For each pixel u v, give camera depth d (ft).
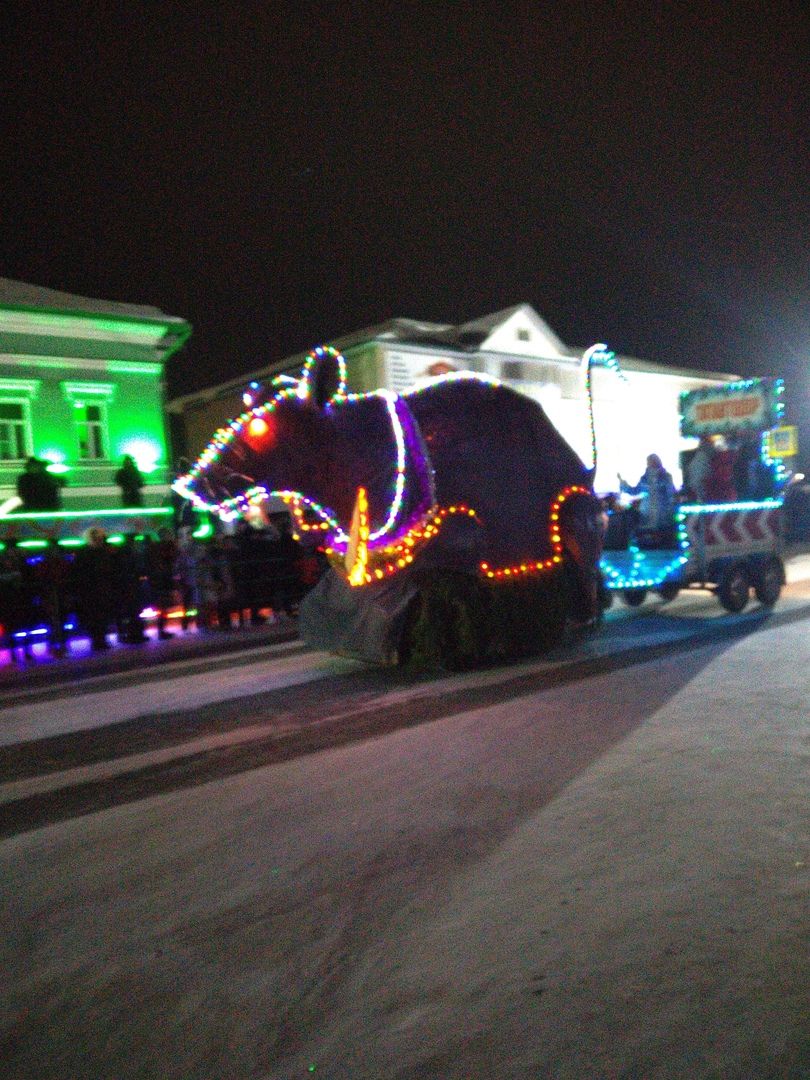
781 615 39.24
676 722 21.85
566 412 91.86
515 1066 9.14
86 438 73.10
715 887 12.81
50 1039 10.20
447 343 84.79
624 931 11.70
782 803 15.97
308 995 10.75
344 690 28.68
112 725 26.21
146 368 75.82
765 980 10.36
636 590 44.86
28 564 44.42
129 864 15.29
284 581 50.08
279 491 29.37
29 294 71.87
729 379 117.19
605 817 15.78
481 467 30.78
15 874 15.23
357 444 29.48
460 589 29.73
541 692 26.25
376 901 13.12
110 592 44.29
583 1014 9.93
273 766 20.52
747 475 43.88
